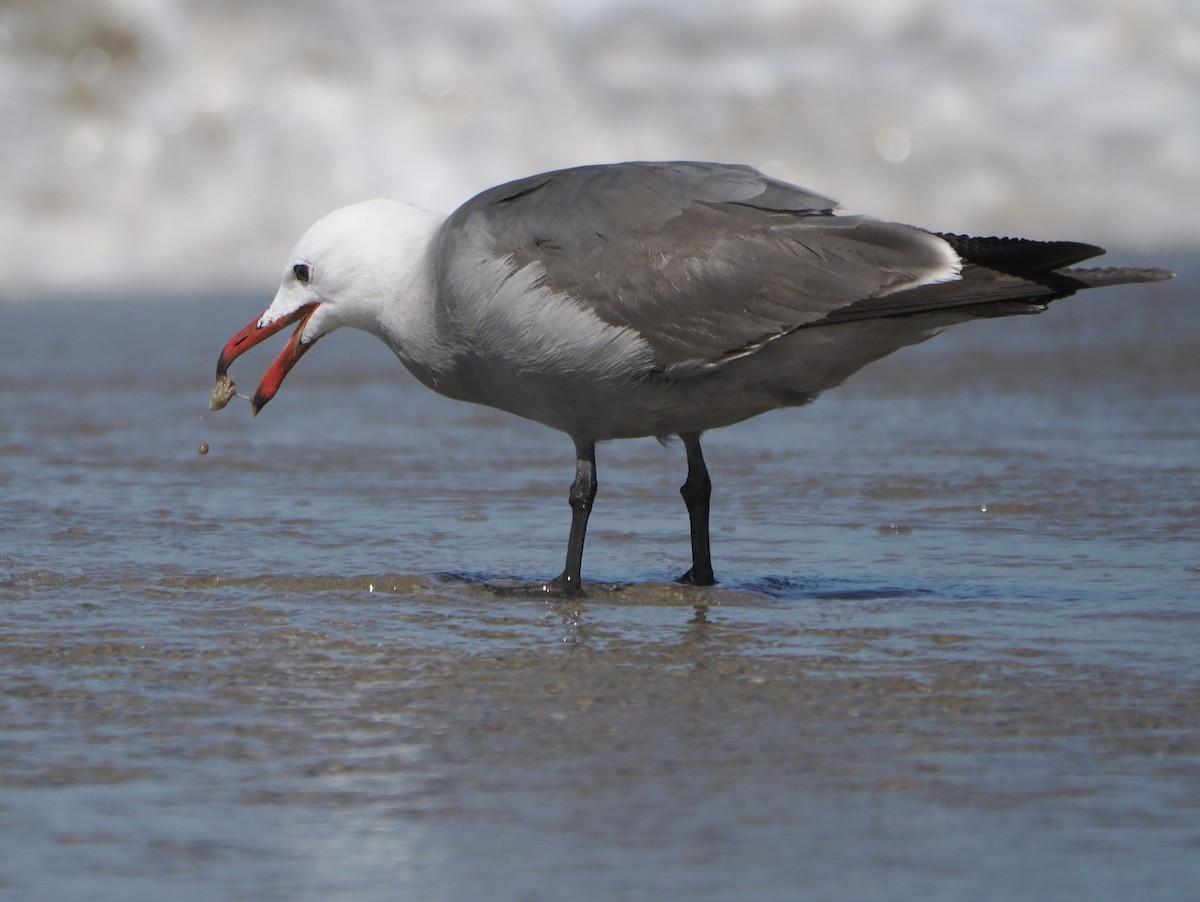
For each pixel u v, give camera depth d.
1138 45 31.81
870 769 7.13
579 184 10.42
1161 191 30.03
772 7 30.80
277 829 6.48
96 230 26.67
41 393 17.95
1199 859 6.21
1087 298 24.53
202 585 10.60
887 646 9.20
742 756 7.30
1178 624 9.62
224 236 27.03
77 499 13.34
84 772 7.07
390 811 6.66
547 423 10.78
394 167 27.73
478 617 9.90
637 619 9.88
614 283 10.07
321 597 10.34
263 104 27.81
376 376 19.64
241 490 13.79
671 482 14.18
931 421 16.73
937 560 11.44
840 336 9.98
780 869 6.12
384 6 29.17
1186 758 7.27
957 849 6.30
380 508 13.20
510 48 29.30
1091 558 11.41
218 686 8.34
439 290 10.45
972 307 9.81
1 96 27.28
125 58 27.95
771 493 13.68
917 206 29.38
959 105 30.31
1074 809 6.68
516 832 6.45
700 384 10.23
